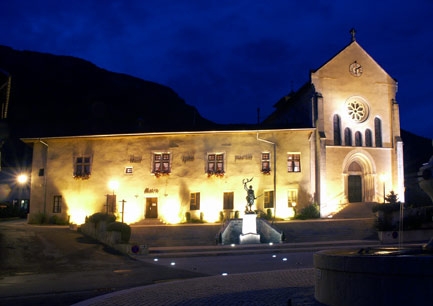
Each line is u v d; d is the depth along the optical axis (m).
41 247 23.22
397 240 26.09
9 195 56.16
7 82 28.58
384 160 40.09
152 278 15.65
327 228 30.05
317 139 38.28
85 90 103.12
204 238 29.06
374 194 39.28
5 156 70.94
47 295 12.32
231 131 37.97
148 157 38.75
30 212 39.91
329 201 38.16
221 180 37.81
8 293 12.67
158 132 38.34
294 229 30.05
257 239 27.66
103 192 38.84
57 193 39.62
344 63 40.78
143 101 109.81
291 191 37.38
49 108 93.00
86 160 39.69
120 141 39.31
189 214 37.41
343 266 8.70
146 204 38.41
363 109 40.78
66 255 21.70
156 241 28.56
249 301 10.23
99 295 12.27
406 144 52.03
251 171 37.72
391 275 8.05
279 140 37.97
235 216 36.78
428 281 7.76
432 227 26.95
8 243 23.47
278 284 12.77
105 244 24.97
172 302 10.39
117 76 113.31
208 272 17.03
